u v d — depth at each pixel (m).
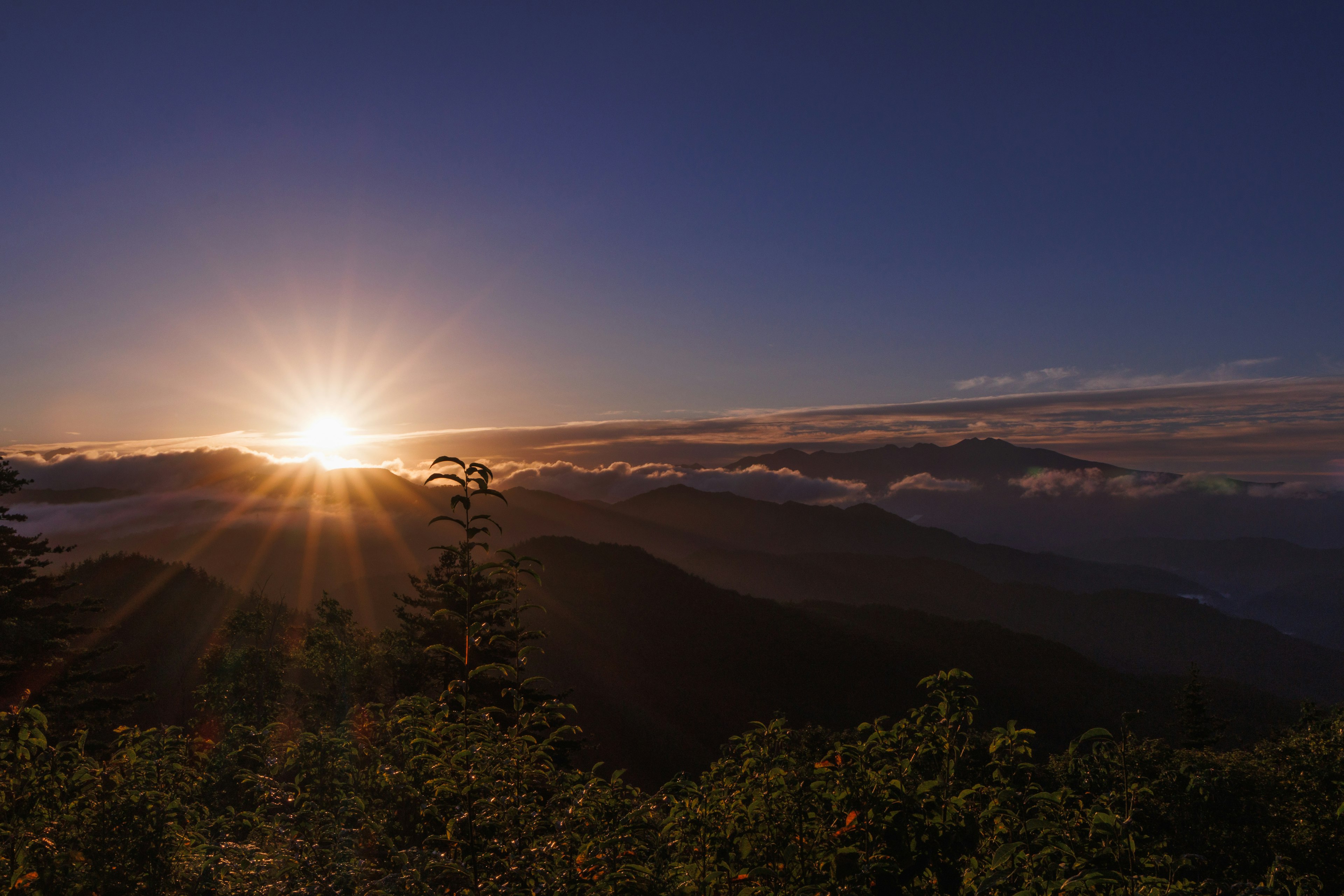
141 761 4.55
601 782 4.24
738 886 3.86
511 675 3.73
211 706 39.78
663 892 3.49
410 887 3.16
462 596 3.63
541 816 3.55
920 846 3.48
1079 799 3.94
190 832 4.18
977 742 4.01
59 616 32.91
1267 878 4.00
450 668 28.95
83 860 3.74
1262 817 10.59
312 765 5.20
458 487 3.62
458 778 3.30
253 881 3.62
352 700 36.50
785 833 3.97
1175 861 3.51
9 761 4.17
